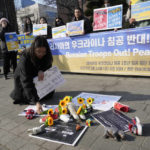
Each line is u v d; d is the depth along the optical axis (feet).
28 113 7.93
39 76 9.17
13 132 6.73
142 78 12.94
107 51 13.98
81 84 12.99
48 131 6.44
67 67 16.79
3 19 17.84
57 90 12.05
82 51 15.39
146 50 12.22
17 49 18.28
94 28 14.24
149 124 6.36
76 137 5.85
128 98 9.11
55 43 16.94
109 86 11.74
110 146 5.29
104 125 6.47
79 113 7.20
